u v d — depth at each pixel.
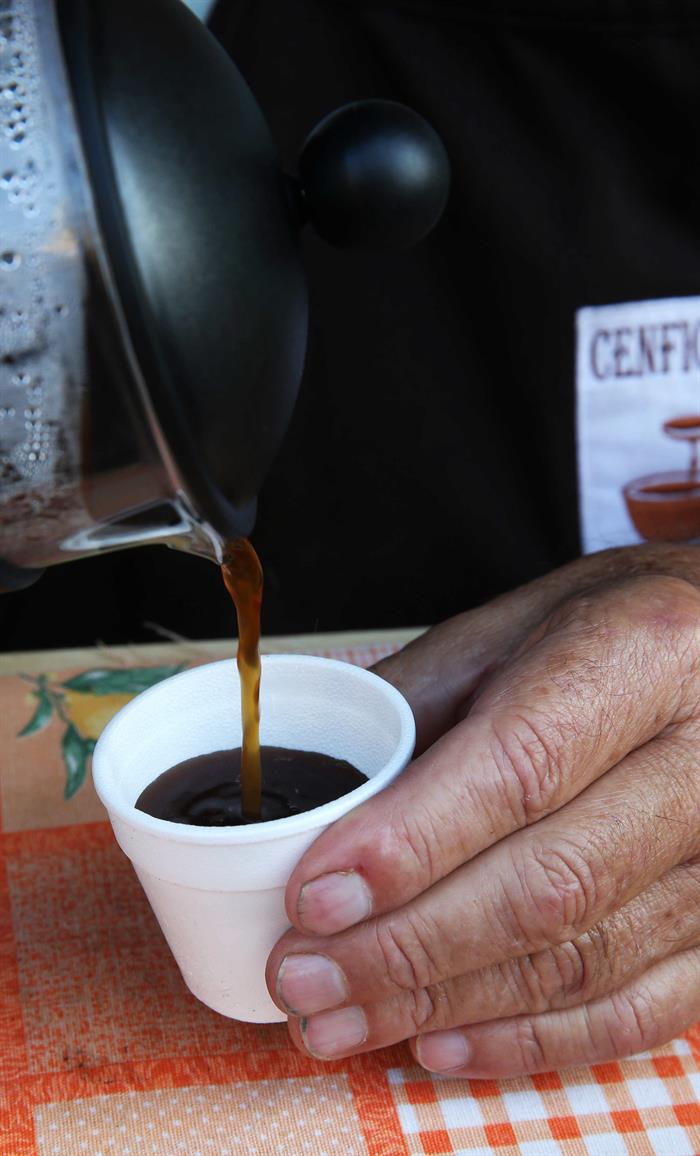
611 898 0.41
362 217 0.36
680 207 0.79
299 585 0.89
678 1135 0.41
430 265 0.81
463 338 0.83
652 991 0.43
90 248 0.33
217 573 0.86
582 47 0.75
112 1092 0.42
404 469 0.86
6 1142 0.41
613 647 0.43
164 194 0.34
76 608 0.87
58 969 0.46
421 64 0.76
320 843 0.40
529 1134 0.41
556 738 0.41
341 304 0.81
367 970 0.40
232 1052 0.44
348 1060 0.43
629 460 0.85
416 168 0.36
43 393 0.34
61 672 0.62
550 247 0.80
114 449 0.35
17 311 0.34
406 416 0.84
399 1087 0.43
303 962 0.40
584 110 0.77
